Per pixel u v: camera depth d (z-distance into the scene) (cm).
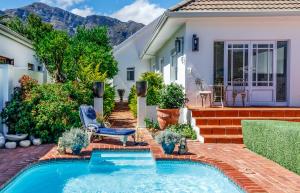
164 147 959
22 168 797
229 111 1266
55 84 1324
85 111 1171
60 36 1816
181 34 1498
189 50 1388
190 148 1059
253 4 1405
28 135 1152
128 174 872
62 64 1830
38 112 1172
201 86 1389
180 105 1325
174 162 921
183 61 1442
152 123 1450
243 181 692
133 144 1107
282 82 1431
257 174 770
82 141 955
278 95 1430
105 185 781
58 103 1193
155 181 808
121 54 3047
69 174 874
